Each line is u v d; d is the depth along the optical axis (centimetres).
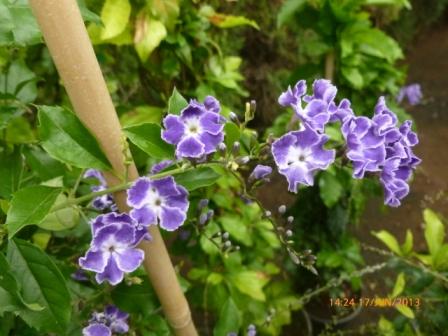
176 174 13
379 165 12
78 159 12
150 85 26
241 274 25
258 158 13
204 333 30
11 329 15
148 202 12
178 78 25
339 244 31
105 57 24
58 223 13
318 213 30
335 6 24
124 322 15
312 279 31
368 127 12
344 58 26
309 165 12
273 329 28
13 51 20
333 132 24
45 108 12
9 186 15
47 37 11
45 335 15
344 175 27
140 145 12
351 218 31
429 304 24
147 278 15
